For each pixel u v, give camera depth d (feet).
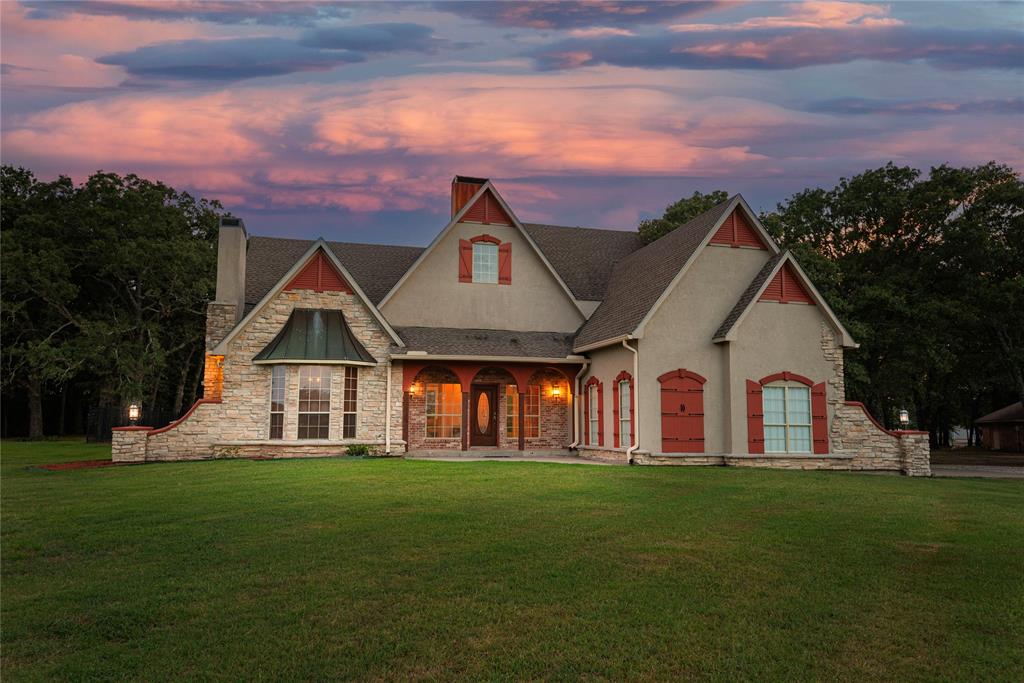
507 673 17.24
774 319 71.56
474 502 40.14
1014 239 110.42
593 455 78.13
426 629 19.95
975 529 34.94
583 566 26.37
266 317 72.43
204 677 16.89
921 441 72.02
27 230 131.44
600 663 17.84
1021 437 168.04
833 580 25.22
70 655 18.24
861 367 104.78
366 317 75.51
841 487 51.01
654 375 69.87
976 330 120.47
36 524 33.78
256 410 70.74
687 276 71.82
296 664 17.61
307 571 25.57
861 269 120.06
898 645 19.40
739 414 69.51
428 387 82.69
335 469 56.95
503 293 85.76
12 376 131.85
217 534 31.48
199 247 142.82
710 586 24.20
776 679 17.21
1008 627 20.88
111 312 145.59
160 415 127.95
